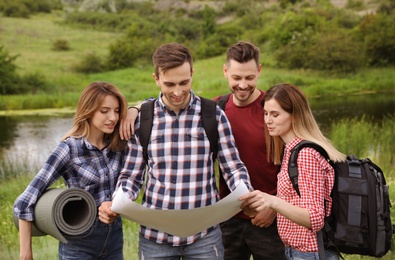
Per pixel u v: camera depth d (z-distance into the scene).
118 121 2.80
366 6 38.59
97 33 42.19
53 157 2.70
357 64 29.55
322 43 30.12
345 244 2.55
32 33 40.09
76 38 40.03
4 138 16.70
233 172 2.73
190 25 41.56
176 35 39.66
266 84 27.25
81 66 33.28
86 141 2.77
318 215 2.45
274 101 2.66
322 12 37.25
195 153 2.67
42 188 2.65
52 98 25.78
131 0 49.25
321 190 2.51
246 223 3.29
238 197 2.44
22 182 8.75
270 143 3.06
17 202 2.60
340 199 2.55
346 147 10.05
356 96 24.77
